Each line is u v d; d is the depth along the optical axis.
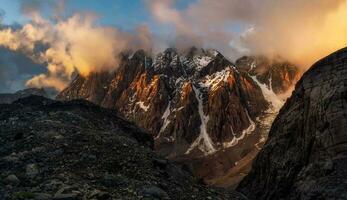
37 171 37.91
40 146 43.59
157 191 37.66
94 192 33.28
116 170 41.56
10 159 40.22
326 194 85.88
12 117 55.06
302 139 119.12
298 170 114.25
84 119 57.78
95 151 44.31
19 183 35.28
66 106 64.50
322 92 114.69
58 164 40.00
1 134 48.09
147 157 46.97
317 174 97.81
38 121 52.12
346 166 91.44
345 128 101.38
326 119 107.25
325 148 102.81
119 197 34.19
